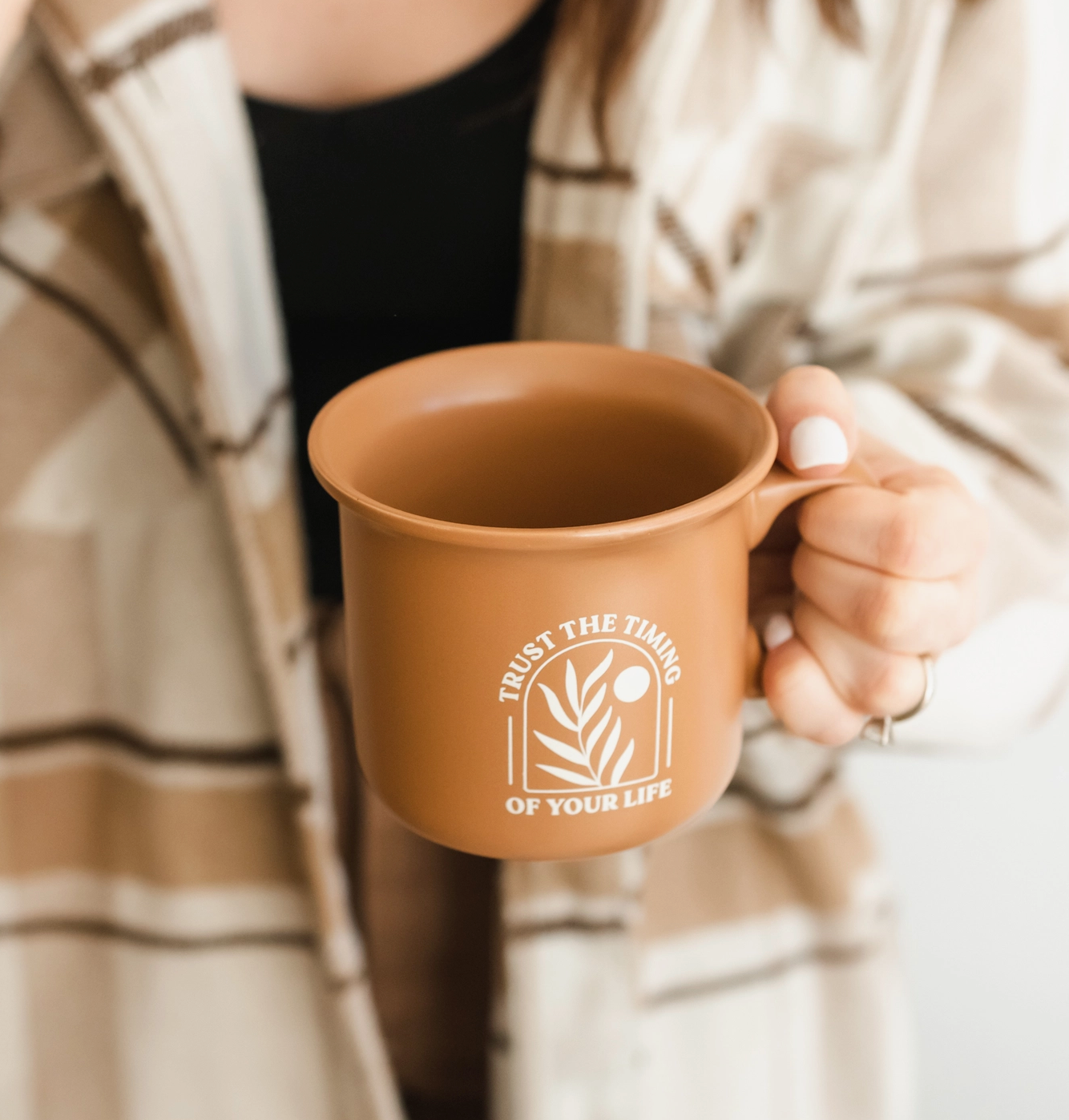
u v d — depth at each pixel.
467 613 0.36
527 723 0.37
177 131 0.51
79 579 0.59
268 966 0.65
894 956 0.74
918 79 0.56
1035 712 0.56
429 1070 0.71
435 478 0.43
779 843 0.69
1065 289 0.60
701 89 0.57
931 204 0.59
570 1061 0.63
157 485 0.58
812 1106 0.74
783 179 0.59
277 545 0.55
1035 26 0.58
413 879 0.65
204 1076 0.67
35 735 0.62
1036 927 0.94
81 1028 0.69
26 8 0.47
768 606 0.46
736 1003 0.71
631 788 0.38
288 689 0.56
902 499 0.41
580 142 0.53
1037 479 0.56
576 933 0.61
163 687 0.60
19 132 0.54
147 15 0.49
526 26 0.54
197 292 0.52
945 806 0.92
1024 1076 0.99
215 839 0.63
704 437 0.41
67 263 0.55
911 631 0.42
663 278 0.58
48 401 0.56
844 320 0.62
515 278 0.58
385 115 0.55
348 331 0.59
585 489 0.43
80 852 0.66
